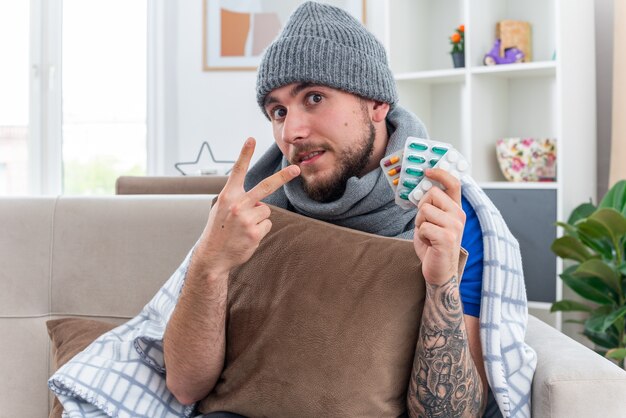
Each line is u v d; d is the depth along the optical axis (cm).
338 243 123
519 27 324
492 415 125
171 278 146
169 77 452
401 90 344
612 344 275
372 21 427
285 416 115
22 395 165
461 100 350
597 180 329
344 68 128
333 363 113
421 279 116
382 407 113
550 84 328
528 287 301
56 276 169
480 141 323
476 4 323
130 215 170
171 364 122
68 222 171
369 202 132
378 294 116
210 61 445
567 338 131
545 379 111
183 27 449
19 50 474
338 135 129
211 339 119
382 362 113
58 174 475
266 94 133
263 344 119
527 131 335
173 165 454
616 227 248
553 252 289
